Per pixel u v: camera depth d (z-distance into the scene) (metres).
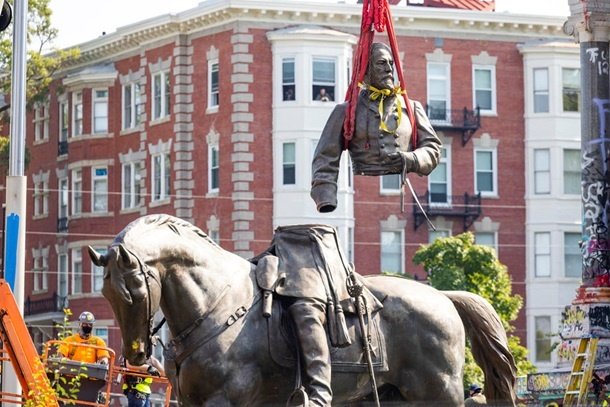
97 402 28.80
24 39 33.56
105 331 105.50
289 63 95.81
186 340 18.77
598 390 35.50
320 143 20.30
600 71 37.62
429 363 19.95
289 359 18.97
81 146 107.25
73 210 108.19
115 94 106.19
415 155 20.16
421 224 97.56
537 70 100.25
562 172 99.88
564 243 99.62
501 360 20.78
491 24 99.62
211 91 98.19
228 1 95.44
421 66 98.88
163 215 19.09
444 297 20.58
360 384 19.59
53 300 108.56
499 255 99.12
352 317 19.48
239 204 95.38
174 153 100.06
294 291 19.11
